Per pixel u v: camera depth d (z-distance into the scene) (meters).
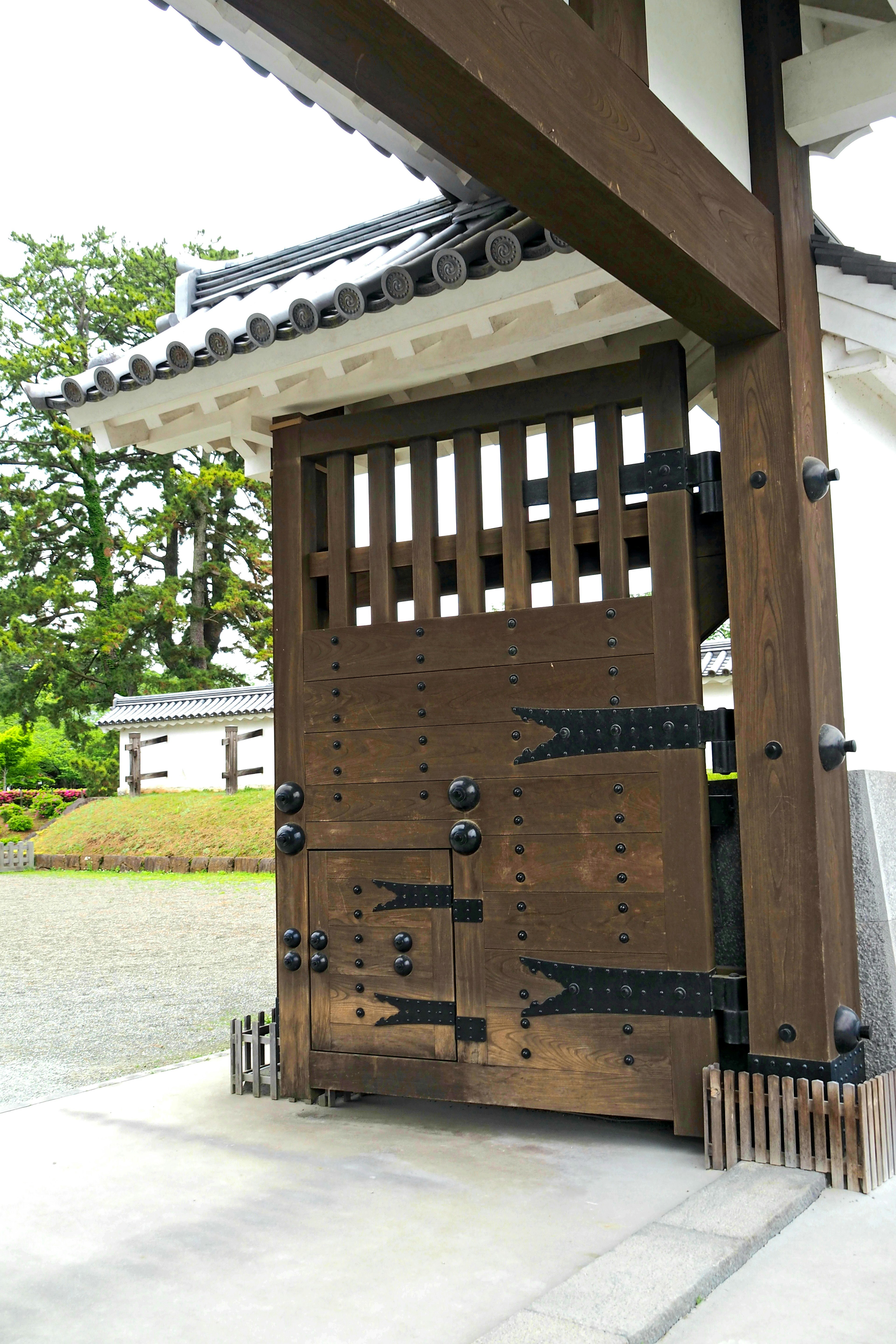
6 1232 3.26
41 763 29.23
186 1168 3.79
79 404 4.61
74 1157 3.95
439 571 4.59
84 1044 6.37
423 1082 4.26
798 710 3.62
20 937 11.65
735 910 3.96
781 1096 3.46
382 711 4.48
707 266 3.16
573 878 4.03
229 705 22.00
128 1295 2.80
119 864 19.33
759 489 3.74
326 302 3.74
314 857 4.60
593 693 4.05
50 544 29.58
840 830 3.78
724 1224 2.95
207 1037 6.46
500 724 4.22
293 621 4.76
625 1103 3.86
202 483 28.42
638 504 4.13
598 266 3.49
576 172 2.52
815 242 3.97
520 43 2.29
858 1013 3.79
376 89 2.15
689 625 3.90
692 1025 3.76
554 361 4.58
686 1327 2.49
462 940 4.22
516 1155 3.85
